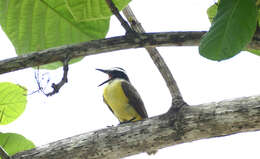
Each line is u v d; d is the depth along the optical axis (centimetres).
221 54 609
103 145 813
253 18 611
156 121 805
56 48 792
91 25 880
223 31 613
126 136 808
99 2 728
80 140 832
